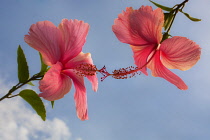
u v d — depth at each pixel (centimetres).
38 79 47
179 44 48
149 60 50
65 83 48
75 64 49
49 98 46
